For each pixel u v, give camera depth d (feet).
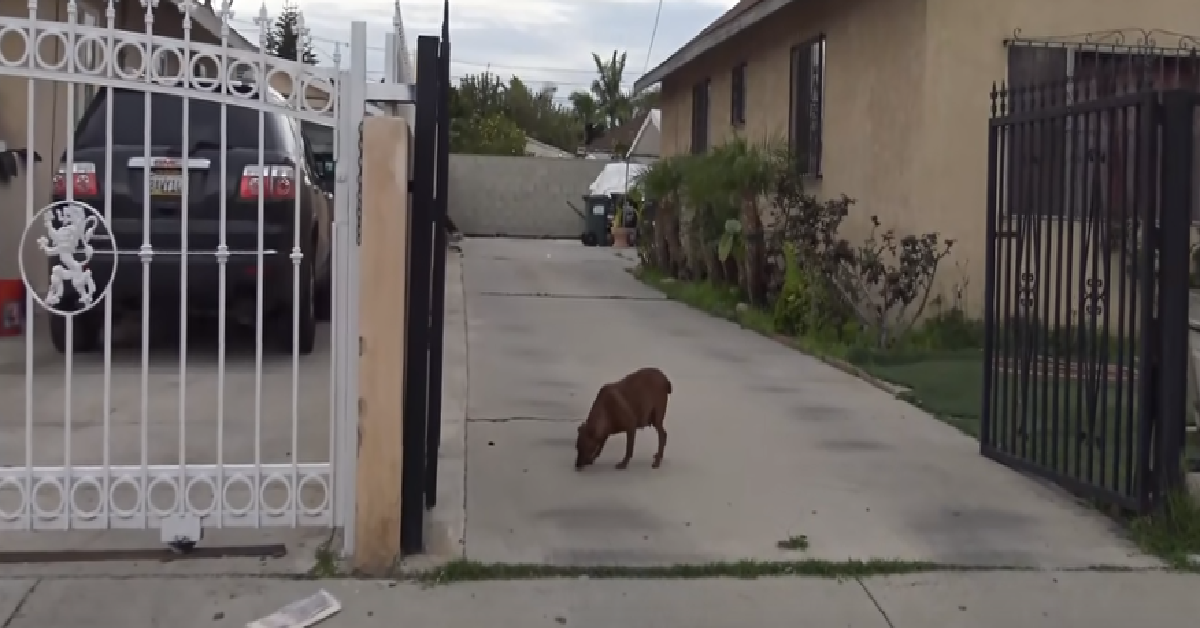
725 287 47.65
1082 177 20.13
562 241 94.07
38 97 35.58
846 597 15.81
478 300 46.26
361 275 15.70
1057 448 20.84
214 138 28.32
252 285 27.61
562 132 206.49
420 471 16.53
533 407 26.45
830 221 39.47
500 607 15.19
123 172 26.04
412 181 16.20
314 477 16.29
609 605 15.35
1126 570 16.92
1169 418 17.90
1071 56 38.17
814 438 24.26
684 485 20.56
